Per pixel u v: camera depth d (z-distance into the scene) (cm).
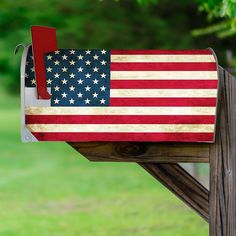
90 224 1573
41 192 2008
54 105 654
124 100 652
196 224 1538
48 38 666
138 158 658
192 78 652
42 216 1677
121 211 1703
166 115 648
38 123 653
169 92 651
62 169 2439
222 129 655
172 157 656
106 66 661
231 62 2028
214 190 657
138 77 655
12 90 4934
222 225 657
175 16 3662
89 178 2230
